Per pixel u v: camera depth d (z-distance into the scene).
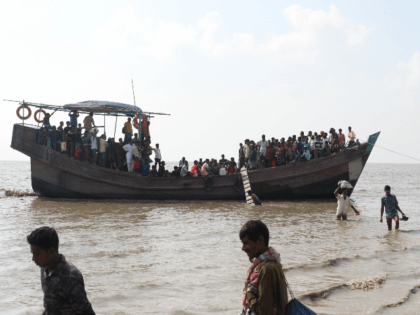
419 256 9.32
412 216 17.17
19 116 21.39
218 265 8.37
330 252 9.55
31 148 21.70
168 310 5.78
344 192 15.29
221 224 14.09
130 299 6.25
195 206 19.92
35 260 2.96
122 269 7.99
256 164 23.34
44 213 16.48
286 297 3.05
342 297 6.40
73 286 2.90
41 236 2.90
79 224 13.64
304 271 7.88
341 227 13.52
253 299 2.98
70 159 21.66
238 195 22.70
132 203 20.84
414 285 7.09
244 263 8.54
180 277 7.46
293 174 22.81
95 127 21.62
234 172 23.59
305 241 10.94
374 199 26.53
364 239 11.31
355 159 22.97
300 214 17.03
